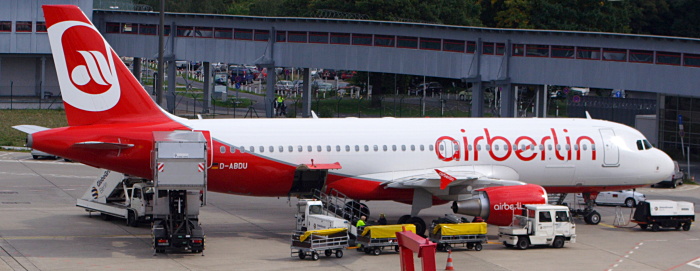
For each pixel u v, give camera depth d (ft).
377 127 234.58
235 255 195.21
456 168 235.40
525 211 216.54
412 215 229.86
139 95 213.05
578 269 187.42
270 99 486.79
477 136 239.30
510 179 240.12
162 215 197.77
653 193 320.70
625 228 245.65
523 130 244.83
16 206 256.32
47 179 315.17
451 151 235.40
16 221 231.09
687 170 387.75
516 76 404.16
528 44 398.62
